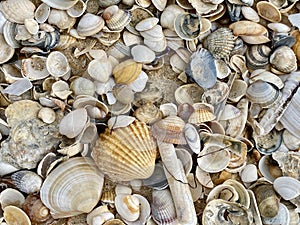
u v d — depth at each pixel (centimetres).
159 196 19
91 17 19
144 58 19
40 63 18
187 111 19
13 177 18
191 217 19
